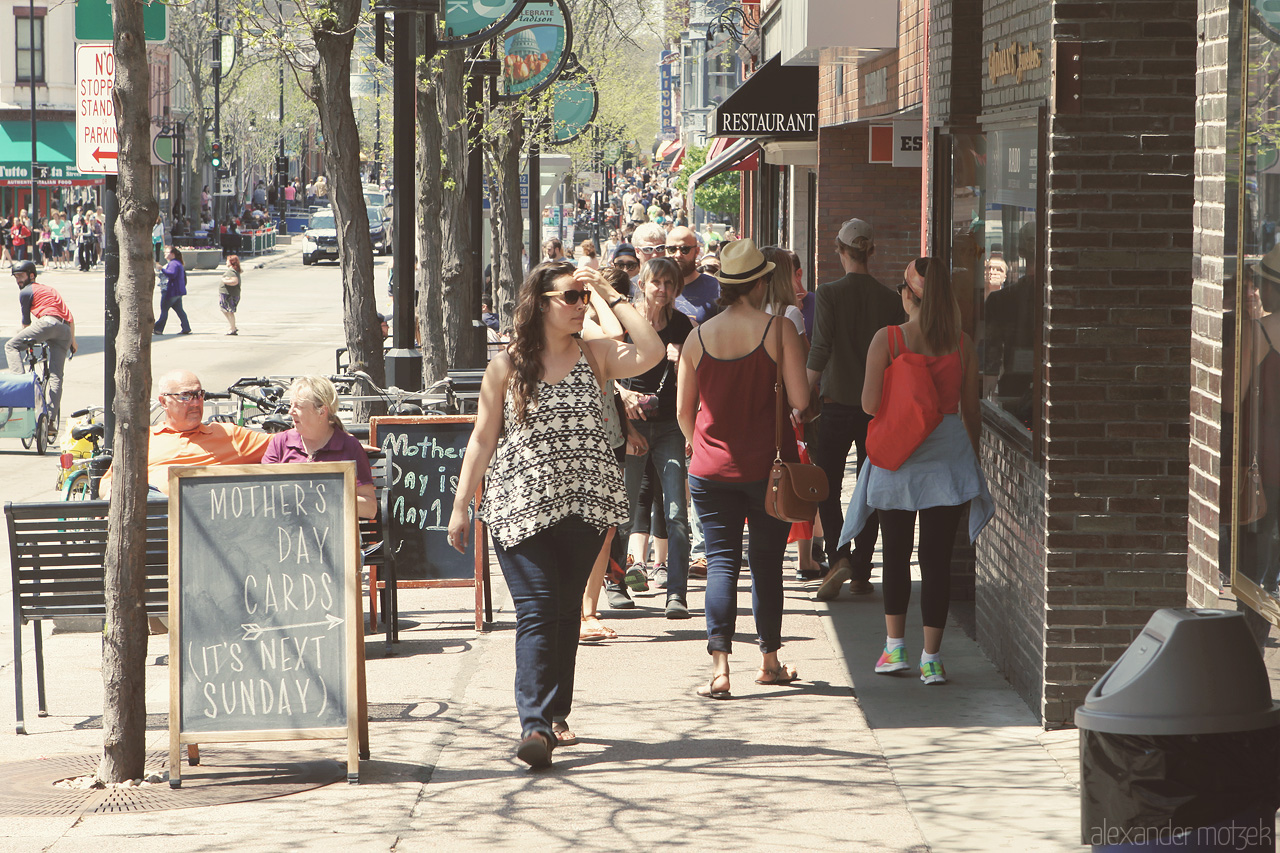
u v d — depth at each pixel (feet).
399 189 45.39
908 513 27.27
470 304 67.26
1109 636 23.76
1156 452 23.40
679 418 26.58
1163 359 23.24
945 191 34.32
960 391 26.86
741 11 99.25
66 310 67.41
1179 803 14.12
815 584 36.29
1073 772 22.06
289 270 235.20
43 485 56.85
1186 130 22.91
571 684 23.66
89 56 34.91
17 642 25.54
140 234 22.04
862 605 33.99
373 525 30.86
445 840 19.56
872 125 57.26
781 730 24.45
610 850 19.13
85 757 23.86
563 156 139.54
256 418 39.73
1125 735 14.15
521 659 22.57
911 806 20.71
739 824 20.04
